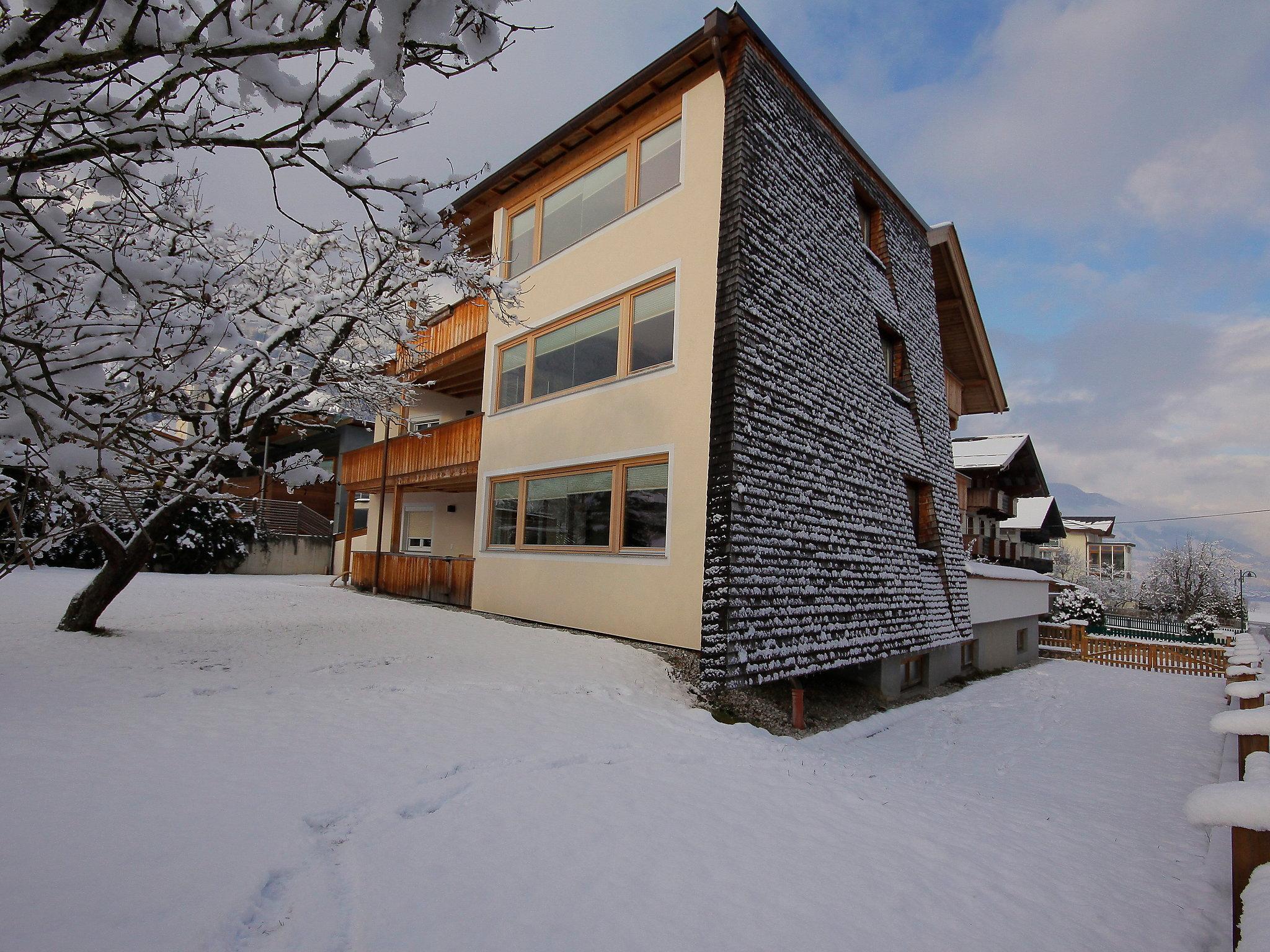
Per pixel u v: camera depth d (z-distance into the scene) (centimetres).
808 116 1102
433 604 1412
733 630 788
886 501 1159
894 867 400
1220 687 1642
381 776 428
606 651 872
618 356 1061
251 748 450
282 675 669
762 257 920
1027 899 390
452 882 314
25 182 371
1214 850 533
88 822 319
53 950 228
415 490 1805
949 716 1132
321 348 812
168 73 310
